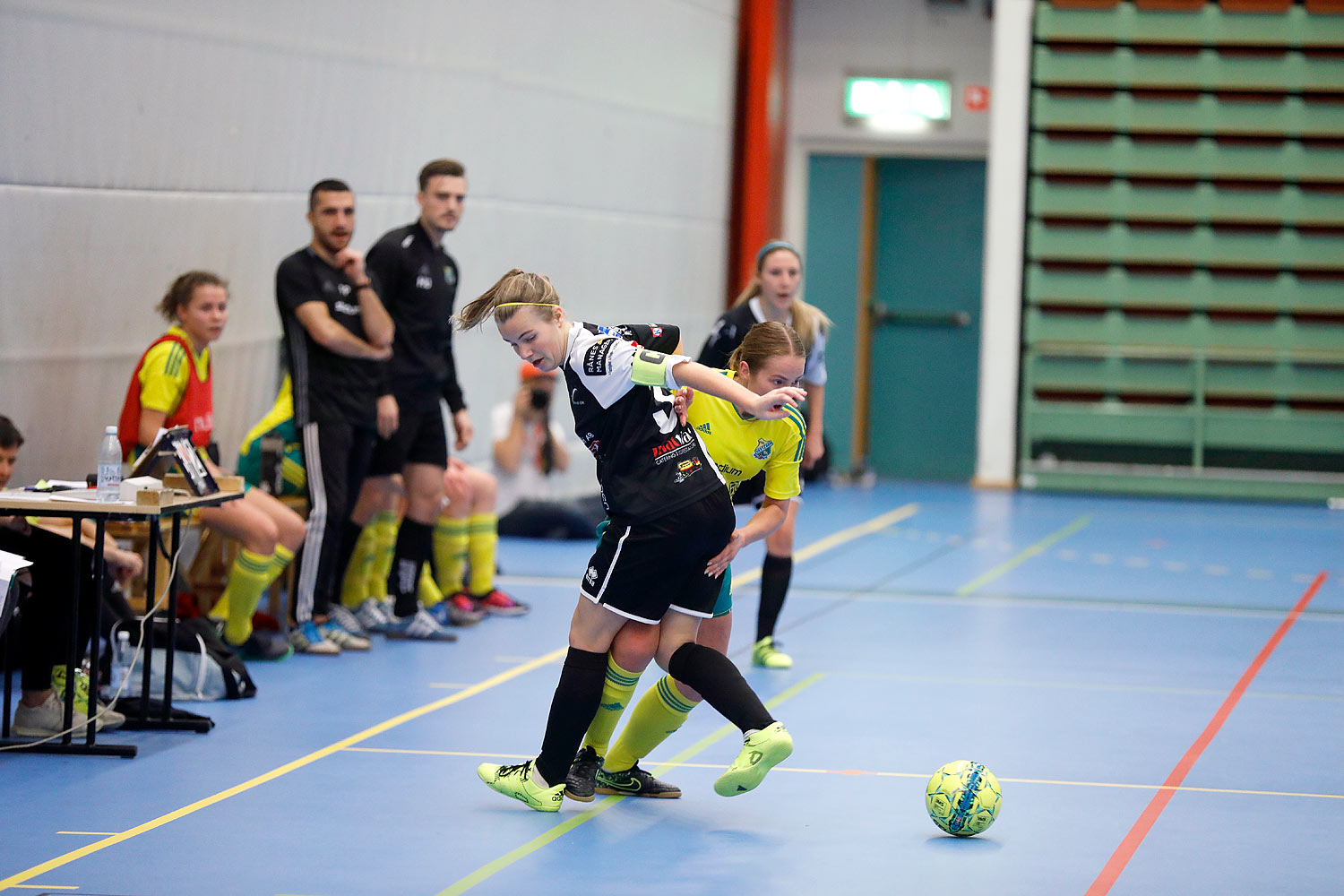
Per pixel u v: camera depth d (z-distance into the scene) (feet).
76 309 51.60
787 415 34.19
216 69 58.65
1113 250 113.91
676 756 39.27
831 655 53.83
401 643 55.06
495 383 83.92
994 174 114.01
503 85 83.46
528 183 86.99
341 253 52.19
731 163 114.52
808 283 126.00
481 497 60.59
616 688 33.96
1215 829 33.22
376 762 38.19
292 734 41.16
